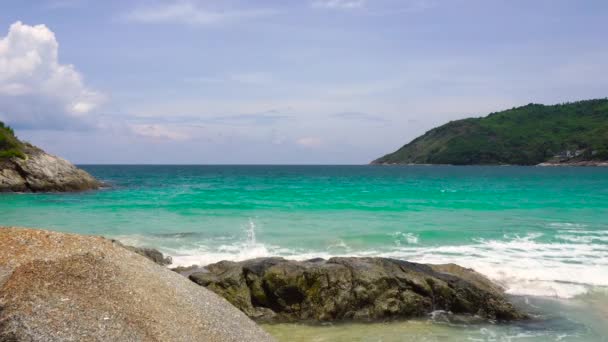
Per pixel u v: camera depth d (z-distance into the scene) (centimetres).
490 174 11756
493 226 2583
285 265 1320
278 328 1177
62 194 4800
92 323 707
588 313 1278
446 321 1229
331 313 1235
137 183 7338
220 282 1286
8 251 853
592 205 3625
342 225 2614
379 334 1136
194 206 3528
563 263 1730
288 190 5353
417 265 1416
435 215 3042
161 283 907
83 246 911
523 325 1202
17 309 686
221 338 821
